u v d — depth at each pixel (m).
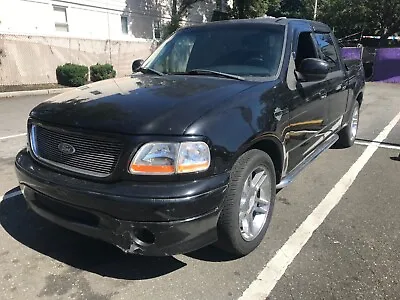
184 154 2.34
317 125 4.09
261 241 3.13
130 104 2.63
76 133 2.51
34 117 2.87
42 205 2.82
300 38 3.87
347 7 28.28
